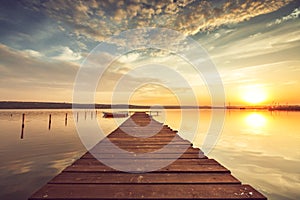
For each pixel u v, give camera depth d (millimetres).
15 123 23031
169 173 3043
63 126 20812
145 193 2316
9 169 6355
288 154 8641
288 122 27016
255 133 15656
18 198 4449
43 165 6816
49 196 2193
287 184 5348
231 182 2639
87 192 2318
